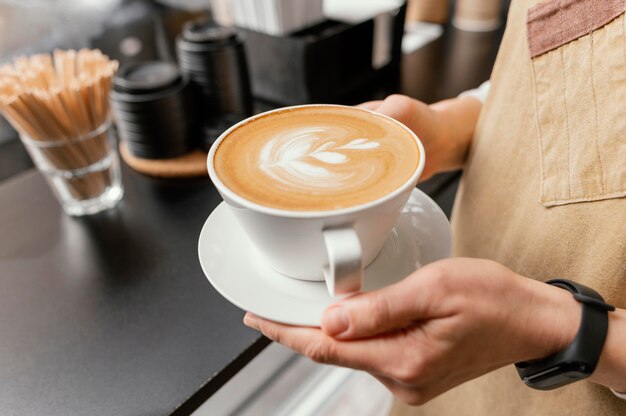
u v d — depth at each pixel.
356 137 0.40
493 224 0.50
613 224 0.37
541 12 0.41
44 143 0.66
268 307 0.36
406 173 0.35
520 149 0.46
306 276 0.38
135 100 0.76
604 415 0.42
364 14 1.03
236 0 0.97
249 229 0.35
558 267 0.42
